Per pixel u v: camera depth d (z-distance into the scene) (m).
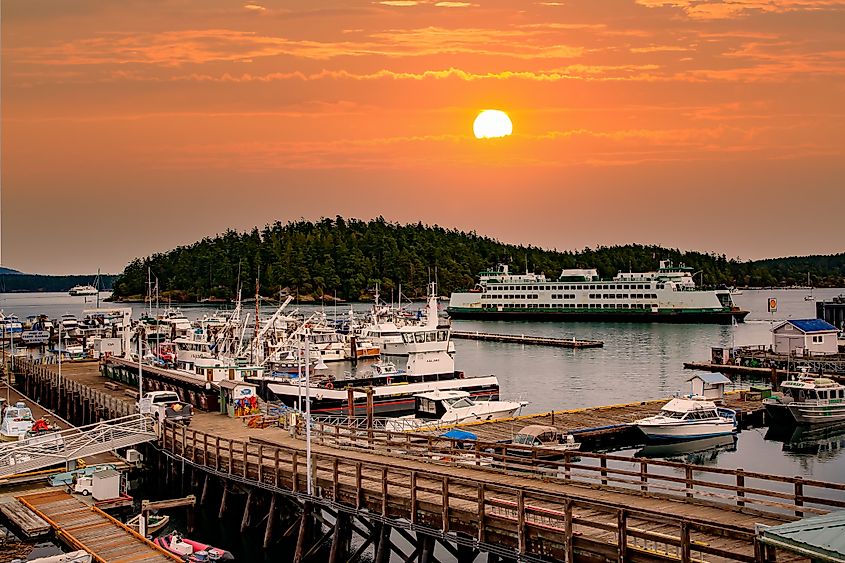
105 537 40.31
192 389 72.62
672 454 69.00
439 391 87.69
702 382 89.50
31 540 41.88
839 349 128.00
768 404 82.12
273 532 46.06
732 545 27.88
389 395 88.62
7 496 48.03
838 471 62.81
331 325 168.75
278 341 130.25
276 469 44.12
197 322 173.25
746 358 125.50
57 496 48.00
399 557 44.16
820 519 24.23
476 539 33.31
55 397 93.44
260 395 89.94
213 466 50.81
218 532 47.53
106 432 56.50
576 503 29.27
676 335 195.12
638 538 28.84
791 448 71.31
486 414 80.25
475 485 33.56
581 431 69.25
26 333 168.50
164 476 58.00
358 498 38.62
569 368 135.00
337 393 87.44
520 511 31.08
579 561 29.34
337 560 41.66
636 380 119.12
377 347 132.12
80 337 155.62
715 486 32.44
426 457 45.16
